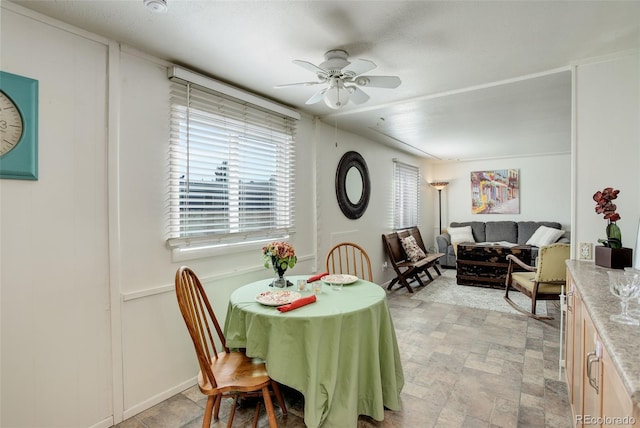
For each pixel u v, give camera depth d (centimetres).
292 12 159
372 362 180
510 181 637
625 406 80
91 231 179
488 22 169
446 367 246
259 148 280
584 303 135
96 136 181
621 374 77
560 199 595
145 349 202
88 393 177
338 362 169
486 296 438
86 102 177
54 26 165
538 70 231
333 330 166
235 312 185
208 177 240
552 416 187
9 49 151
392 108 317
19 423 155
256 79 247
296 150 322
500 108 317
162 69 212
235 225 260
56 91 166
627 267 191
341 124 377
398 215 547
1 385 150
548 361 254
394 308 388
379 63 218
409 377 232
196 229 234
